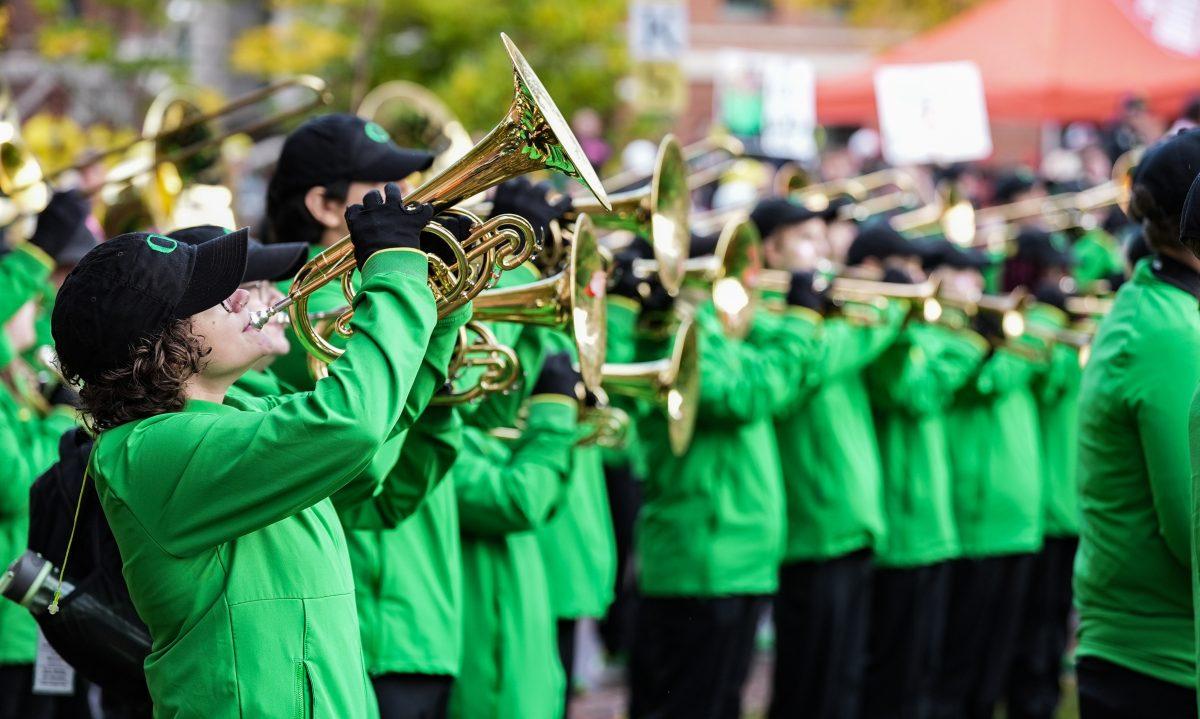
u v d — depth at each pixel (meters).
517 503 10.39
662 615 13.47
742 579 13.22
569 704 13.93
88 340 6.42
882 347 14.34
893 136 23.44
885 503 15.36
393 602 9.59
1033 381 17.44
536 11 33.97
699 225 15.64
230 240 6.61
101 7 33.06
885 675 15.31
